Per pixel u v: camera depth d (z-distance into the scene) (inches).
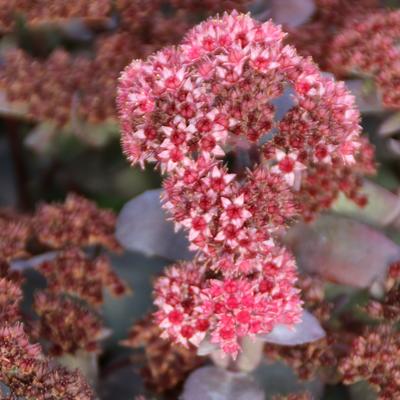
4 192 26.6
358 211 21.4
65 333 20.6
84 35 24.6
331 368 20.9
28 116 23.2
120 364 22.0
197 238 18.6
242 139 19.2
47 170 26.0
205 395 20.2
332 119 19.1
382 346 20.2
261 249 18.7
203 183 18.6
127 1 23.0
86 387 19.7
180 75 18.8
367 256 20.9
